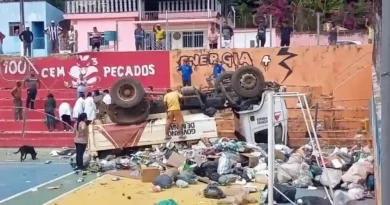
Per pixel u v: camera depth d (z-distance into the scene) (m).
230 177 15.34
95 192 14.37
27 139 24.56
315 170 14.75
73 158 19.95
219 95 21.30
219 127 22.73
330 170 14.36
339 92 26.70
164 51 28.20
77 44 36.94
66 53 28.95
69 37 35.22
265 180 15.23
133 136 20.36
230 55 27.56
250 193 13.98
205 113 21.05
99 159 19.53
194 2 38.75
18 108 26.14
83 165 18.14
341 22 34.31
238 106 20.89
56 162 20.20
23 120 25.41
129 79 20.61
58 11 43.59
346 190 13.70
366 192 13.18
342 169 15.38
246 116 20.59
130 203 12.98
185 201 13.14
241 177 15.63
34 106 26.95
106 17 39.12
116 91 20.52
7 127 25.97
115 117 20.50
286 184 14.20
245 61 27.48
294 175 14.81
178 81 28.02
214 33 30.02
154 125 20.55
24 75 29.00
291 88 26.55
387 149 3.28
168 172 15.34
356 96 26.61
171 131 20.53
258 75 20.98
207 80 26.31
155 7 39.84
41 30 41.59
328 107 24.45
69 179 16.47
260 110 20.61
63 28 41.09
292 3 36.88
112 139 20.19
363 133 21.89
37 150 23.64
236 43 37.31
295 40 33.50
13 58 29.06
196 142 20.64
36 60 28.95
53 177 16.88
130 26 38.97
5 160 20.80
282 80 27.20
